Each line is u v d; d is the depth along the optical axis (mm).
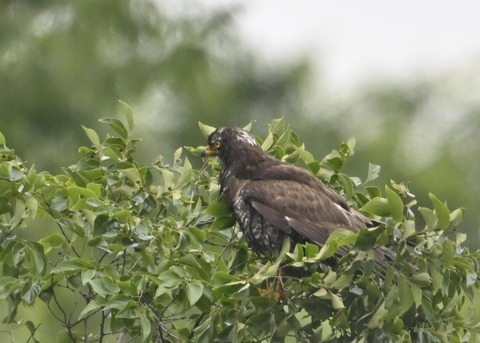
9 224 12586
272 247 13867
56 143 27453
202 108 28969
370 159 28203
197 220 13648
